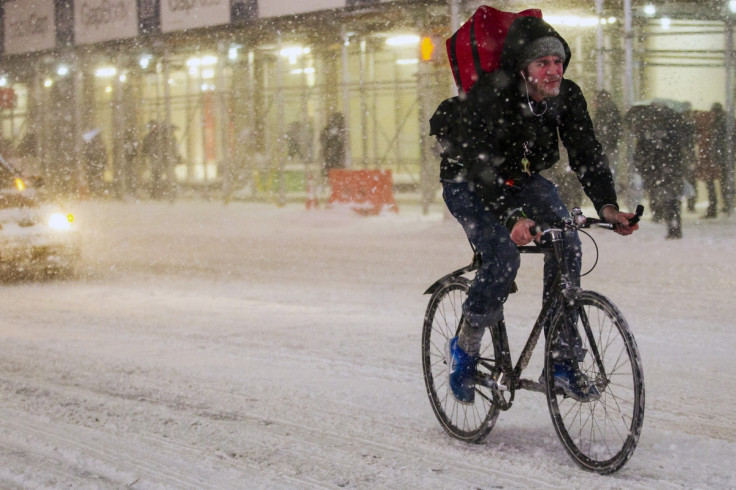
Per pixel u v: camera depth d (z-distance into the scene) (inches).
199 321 423.8
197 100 1300.4
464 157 209.2
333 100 1218.6
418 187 1219.2
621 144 874.1
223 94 1216.8
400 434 245.6
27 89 1472.7
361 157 1264.8
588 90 966.4
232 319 426.3
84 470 223.9
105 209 1167.6
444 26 971.9
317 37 1127.0
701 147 804.6
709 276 488.1
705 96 954.7
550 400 213.0
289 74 1263.5
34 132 1450.5
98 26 1291.8
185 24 1169.4
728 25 847.1
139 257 677.3
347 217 923.4
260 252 682.8
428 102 954.7
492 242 217.8
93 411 277.4
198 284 541.0
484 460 220.1
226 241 765.3
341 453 230.8
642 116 684.7
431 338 249.0
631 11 862.5
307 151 1173.1
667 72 957.2
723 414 252.2
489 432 230.1
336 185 1000.2
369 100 1241.4
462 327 230.7
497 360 226.2
